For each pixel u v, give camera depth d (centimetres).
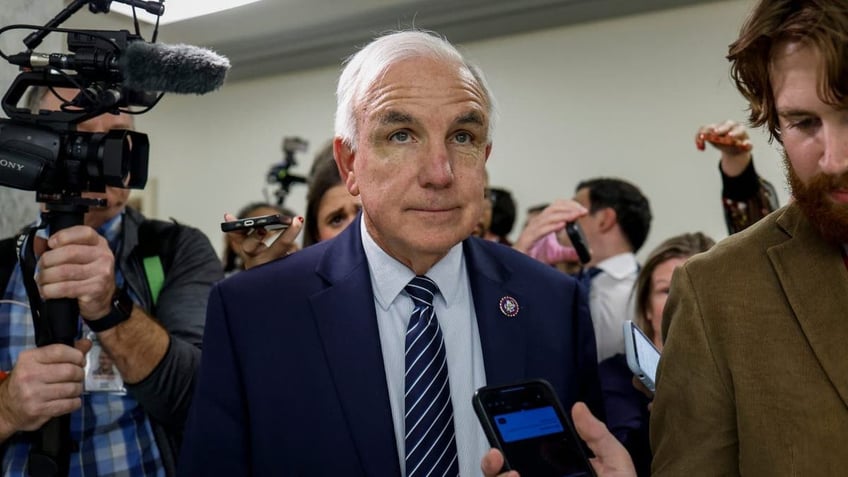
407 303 122
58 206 124
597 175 430
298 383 116
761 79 93
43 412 122
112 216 160
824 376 92
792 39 85
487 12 436
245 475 116
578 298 129
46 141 119
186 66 119
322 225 207
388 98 109
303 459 113
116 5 320
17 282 148
